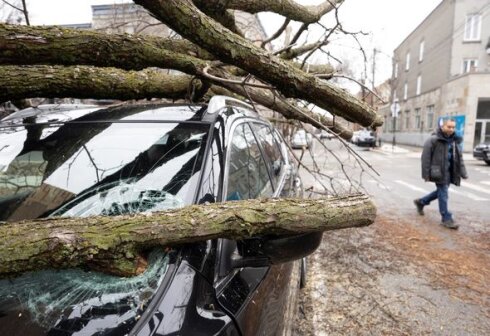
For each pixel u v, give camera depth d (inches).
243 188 69.1
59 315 39.7
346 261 141.3
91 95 73.4
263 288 58.9
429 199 209.6
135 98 80.9
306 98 70.4
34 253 38.0
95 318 39.0
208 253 49.8
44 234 39.1
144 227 42.9
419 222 198.7
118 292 42.0
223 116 74.2
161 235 43.3
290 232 49.3
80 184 60.0
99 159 64.2
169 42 86.5
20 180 62.9
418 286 121.0
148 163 61.6
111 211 53.7
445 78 799.1
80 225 41.6
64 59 53.9
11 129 75.6
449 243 163.8
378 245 159.9
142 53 61.2
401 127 1168.2
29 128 74.9
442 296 114.7
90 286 42.9
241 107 96.0
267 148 104.3
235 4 76.9
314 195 228.1
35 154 67.8
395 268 135.3
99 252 40.0
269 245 50.2
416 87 1016.9
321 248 155.4
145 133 68.4
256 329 51.3
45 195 59.1
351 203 54.5
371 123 77.7
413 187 314.3
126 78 76.5
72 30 54.0
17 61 51.4
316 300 110.9
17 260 37.5
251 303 51.9
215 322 42.5
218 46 59.1
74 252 39.0
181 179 57.2
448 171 186.7
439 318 102.2
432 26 884.6
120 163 62.7
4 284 43.8
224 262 51.4
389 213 219.9
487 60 755.4
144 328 37.8
